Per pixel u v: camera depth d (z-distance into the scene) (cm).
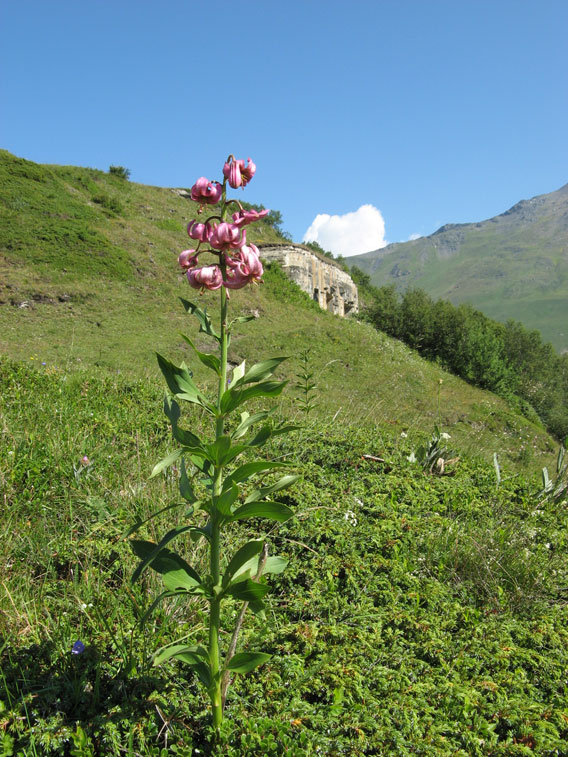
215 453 188
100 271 2538
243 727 195
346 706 211
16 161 3212
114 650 229
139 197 3962
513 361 3578
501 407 2275
